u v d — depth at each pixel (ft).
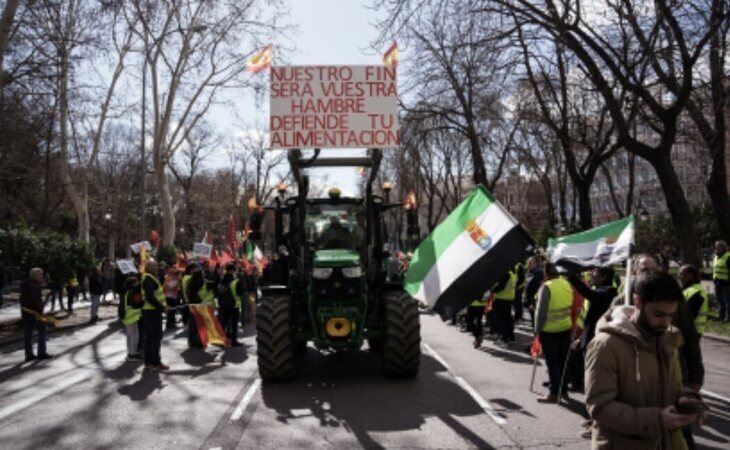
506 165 135.95
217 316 47.60
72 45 63.93
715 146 52.49
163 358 41.09
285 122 34.37
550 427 22.70
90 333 56.49
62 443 21.84
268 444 21.35
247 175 189.88
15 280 131.03
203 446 21.21
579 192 71.72
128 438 22.33
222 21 88.43
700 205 135.95
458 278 25.90
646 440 10.53
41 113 72.38
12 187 113.19
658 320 10.36
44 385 32.22
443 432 22.34
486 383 30.81
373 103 34.53
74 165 115.34
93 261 74.28
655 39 45.83
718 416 23.63
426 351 41.55
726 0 43.60
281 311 31.89
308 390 30.04
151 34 85.30
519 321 59.06
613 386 10.40
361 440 21.58
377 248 36.42
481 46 52.44
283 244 37.17
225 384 31.94
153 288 36.14
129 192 175.94
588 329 22.93
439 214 167.22
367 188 35.32
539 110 75.10
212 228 195.52
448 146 144.46
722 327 47.91
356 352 41.81
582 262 23.00
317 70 34.58
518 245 25.46
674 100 55.77
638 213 154.51
